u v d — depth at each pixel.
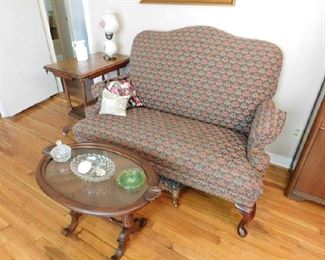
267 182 2.02
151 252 1.50
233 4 1.89
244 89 1.80
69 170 1.44
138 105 2.20
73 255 1.48
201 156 1.55
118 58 2.56
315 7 1.66
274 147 2.18
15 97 2.92
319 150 1.60
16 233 1.60
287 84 1.96
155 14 2.30
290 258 1.48
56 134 2.62
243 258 1.47
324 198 1.73
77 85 3.70
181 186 1.78
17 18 2.72
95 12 2.68
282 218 1.72
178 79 2.02
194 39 1.98
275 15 1.79
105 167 1.46
